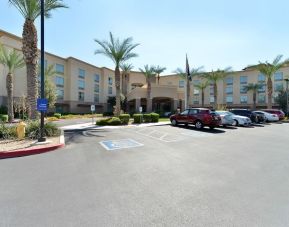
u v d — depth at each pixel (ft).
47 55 144.66
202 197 15.35
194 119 63.93
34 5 46.68
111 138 42.63
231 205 14.14
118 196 15.42
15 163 24.07
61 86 157.89
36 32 48.60
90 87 181.57
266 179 19.20
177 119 69.92
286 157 27.63
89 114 160.45
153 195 15.64
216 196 15.53
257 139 43.21
